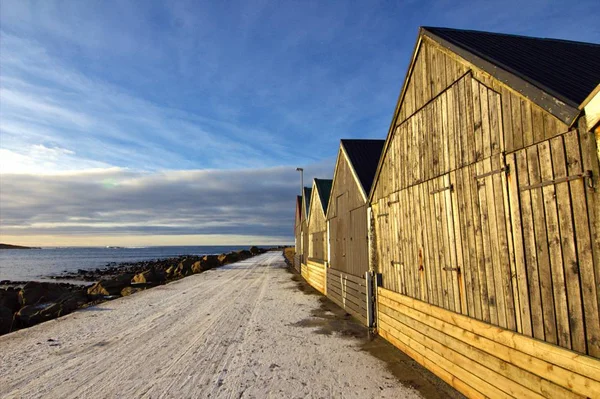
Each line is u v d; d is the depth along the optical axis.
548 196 2.90
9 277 41.34
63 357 6.28
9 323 10.65
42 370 5.60
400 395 4.34
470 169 4.02
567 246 2.72
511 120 3.35
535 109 3.04
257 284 17.42
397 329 6.19
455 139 4.36
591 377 2.48
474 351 3.91
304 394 4.50
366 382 4.79
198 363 5.80
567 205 2.72
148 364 5.80
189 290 15.90
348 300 9.58
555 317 2.84
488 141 3.70
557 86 2.97
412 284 5.61
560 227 2.79
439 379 4.71
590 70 3.74
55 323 9.30
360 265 8.58
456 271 4.31
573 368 2.63
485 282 3.74
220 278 21.20
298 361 5.77
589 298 2.54
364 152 9.97
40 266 64.38
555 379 2.81
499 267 3.52
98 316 10.21
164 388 4.77
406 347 5.80
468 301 4.07
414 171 5.54
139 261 78.00
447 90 4.57
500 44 4.68
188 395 4.54
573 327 2.68
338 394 4.46
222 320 9.19
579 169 2.60
